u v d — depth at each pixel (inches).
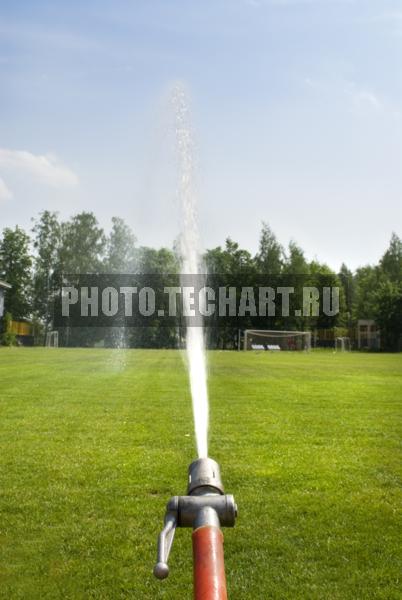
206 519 57.3
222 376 755.4
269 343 2689.5
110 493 209.8
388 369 969.5
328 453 276.8
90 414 390.9
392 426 354.9
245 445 293.3
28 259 2765.7
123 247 2783.0
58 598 134.5
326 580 143.3
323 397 510.0
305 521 183.3
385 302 2551.7
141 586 139.7
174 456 265.7
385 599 133.6
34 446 285.6
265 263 2751.0
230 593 136.4
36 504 197.0
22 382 619.5
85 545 163.9
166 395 506.0
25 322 2598.4
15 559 155.1
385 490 217.0
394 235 3631.9
